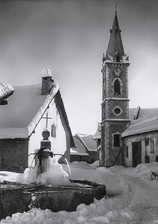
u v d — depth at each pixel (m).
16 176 13.52
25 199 7.60
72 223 7.00
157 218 7.56
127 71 42.75
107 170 21.75
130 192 10.87
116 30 45.16
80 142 53.75
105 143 41.12
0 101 24.89
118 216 7.73
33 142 22.55
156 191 11.47
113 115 41.62
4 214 7.29
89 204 8.63
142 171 20.92
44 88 25.56
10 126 22.12
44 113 24.55
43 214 7.43
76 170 17.56
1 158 21.78
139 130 34.78
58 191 8.07
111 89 42.25
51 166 10.45
